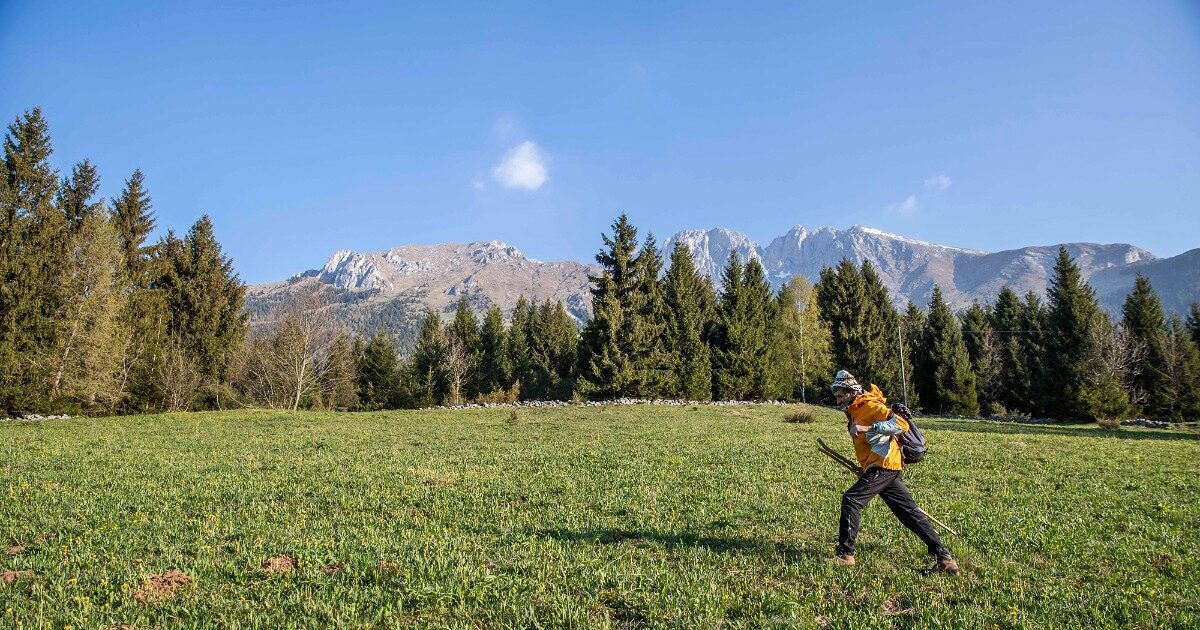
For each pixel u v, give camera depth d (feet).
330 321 205.57
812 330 246.47
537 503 39.52
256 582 23.63
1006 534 32.24
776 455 63.62
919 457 27.45
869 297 253.44
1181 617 21.25
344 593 22.40
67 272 148.15
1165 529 34.22
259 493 41.93
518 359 289.33
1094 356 204.23
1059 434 111.45
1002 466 58.13
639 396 190.39
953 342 237.04
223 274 204.85
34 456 62.13
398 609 21.25
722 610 21.40
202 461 58.59
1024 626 20.31
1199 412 203.51
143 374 163.02
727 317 207.31
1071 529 33.55
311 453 65.57
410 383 263.29
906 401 219.41
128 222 189.88
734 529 32.81
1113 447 78.74
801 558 27.32
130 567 25.55
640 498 40.65
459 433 91.61
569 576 24.59
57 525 32.94
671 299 205.16
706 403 176.04
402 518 34.99
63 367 145.89
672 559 27.63
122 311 164.55
